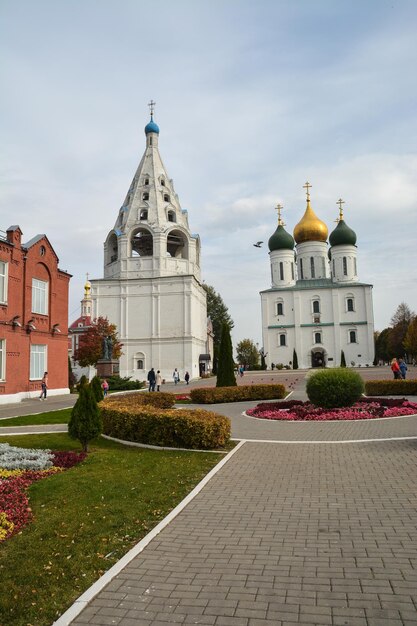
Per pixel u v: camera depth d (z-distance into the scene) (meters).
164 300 61.22
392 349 100.00
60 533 6.98
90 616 4.75
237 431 15.80
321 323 78.50
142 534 6.92
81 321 101.19
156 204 63.94
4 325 29.19
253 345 112.75
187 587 5.26
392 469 10.00
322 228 84.44
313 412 18.52
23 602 5.04
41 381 33.03
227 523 7.21
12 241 30.53
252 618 4.61
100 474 10.38
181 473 10.32
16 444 14.45
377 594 4.98
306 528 6.90
